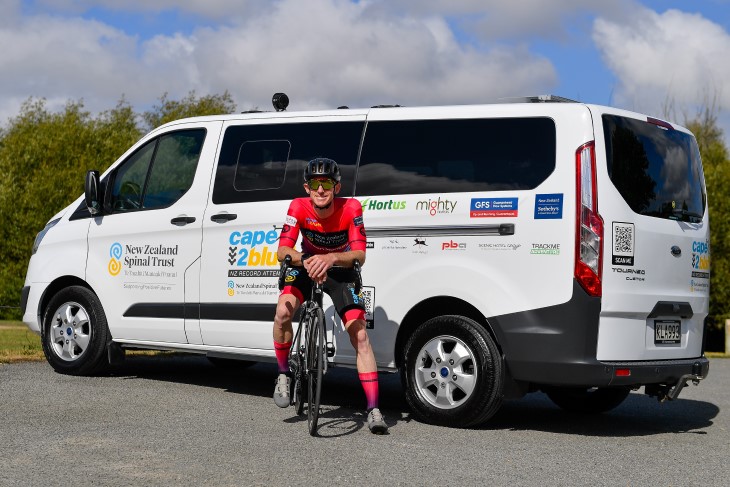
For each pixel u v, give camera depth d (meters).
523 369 6.51
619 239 6.48
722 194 23.44
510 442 6.24
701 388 10.12
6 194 28.27
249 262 7.64
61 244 8.89
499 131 6.80
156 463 5.14
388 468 5.22
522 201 6.57
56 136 31.12
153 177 8.41
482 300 6.61
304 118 7.66
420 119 7.12
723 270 23.03
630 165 6.70
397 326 6.95
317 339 6.18
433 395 6.84
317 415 6.06
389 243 7.00
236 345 7.74
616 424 7.44
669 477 5.35
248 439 5.90
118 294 8.45
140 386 8.09
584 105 6.60
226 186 7.89
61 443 5.59
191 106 45.03
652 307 6.69
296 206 6.41
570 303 6.37
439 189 6.90
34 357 9.70
